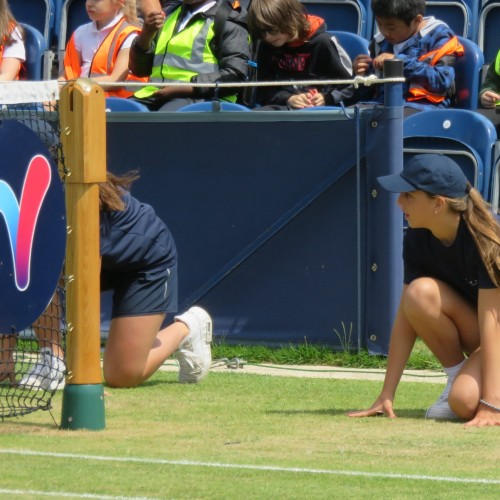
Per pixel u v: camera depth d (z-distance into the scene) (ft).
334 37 102.47
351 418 59.72
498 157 91.81
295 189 85.40
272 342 86.63
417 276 61.21
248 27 102.01
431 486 43.88
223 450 50.62
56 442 51.67
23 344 79.41
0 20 105.29
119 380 70.03
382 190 82.38
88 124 53.72
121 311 69.56
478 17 110.63
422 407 64.54
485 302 57.82
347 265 84.38
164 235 70.38
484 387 57.98
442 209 57.93
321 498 41.70
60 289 62.54
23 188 54.85
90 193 53.98
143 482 43.86
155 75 105.70
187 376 72.79
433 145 93.15
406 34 98.99
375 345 83.56
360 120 83.15
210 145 87.35
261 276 86.84
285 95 101.91
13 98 55.26
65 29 119.85
